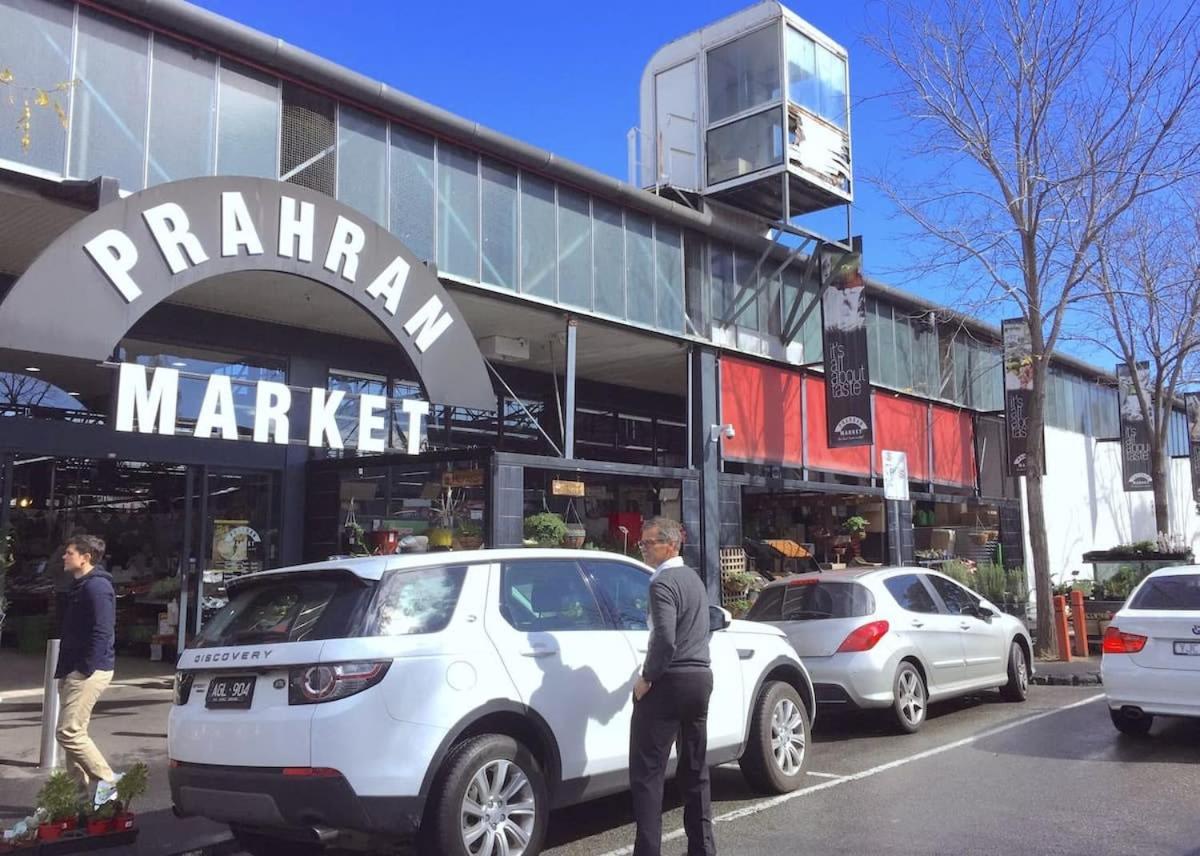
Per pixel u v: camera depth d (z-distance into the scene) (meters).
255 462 12.85
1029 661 11.50
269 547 12.93
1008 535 23.00
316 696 4.64
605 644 5.77
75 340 7.80
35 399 11.19
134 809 6.45
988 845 5.50
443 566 5.29
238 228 8.90
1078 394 28.94
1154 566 17.72
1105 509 29.28
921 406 21.67
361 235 9.81
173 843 5.79
